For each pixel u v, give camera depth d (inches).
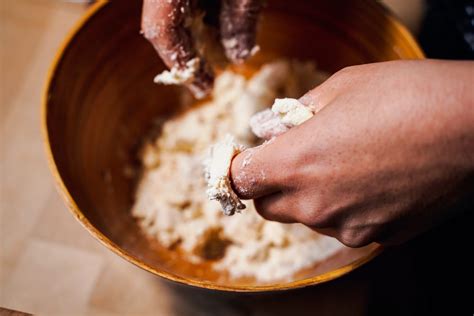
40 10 18.8
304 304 15.7
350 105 9.9
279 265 15.2
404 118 9.6
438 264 15.8
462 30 16.5
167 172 16.4
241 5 12.9
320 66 16.9
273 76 16.9
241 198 11.4
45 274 15.8
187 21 12.5
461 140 9.5
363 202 10.3
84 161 14.5
